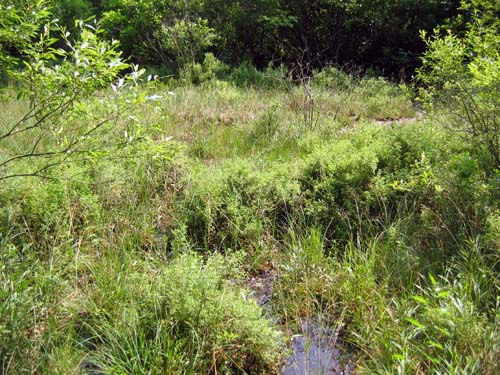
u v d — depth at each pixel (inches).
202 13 478.6
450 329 116.0
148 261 154.3
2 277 130.0
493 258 140.9
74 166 181.9
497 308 123.3
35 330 120.2
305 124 268.1
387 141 205.9
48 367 112.2
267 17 465.7
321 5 478.9
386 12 458.3
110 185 181.9
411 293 137.1
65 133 149.6
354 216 176.6
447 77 189.0
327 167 193.6
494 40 192.9
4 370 107.8
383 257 153.3
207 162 235.0
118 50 473.7
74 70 112.7
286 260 160.9
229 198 178.7
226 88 370.6
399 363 113.6
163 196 193.5
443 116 229.1
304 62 481.4
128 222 171.3
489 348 110.5
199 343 120.2
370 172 187.6
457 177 167.0
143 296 132.0
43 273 137.4
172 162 203.5
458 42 194.5
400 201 175.6
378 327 129.3
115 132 165.3
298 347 130.9
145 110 261.4
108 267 145.9
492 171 175.0
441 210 166.9
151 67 455.8
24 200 162.7
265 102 331.6
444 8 448.1
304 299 145.6
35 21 118.3
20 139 227.8
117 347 119.4
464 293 130.1
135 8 469.7
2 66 131.6
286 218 180.9
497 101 167.3
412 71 465.7
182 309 123.4
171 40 444.1
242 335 122.6
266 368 122.3
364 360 124.5
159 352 114.9
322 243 161.5
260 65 505.4
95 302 134.7
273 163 207.8
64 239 155.5
